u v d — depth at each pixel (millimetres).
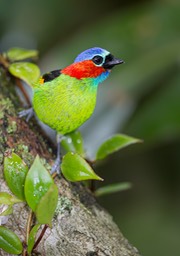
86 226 6043
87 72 6887
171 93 10953
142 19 11570
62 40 14367
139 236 13344
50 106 6809
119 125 10961
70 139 7148
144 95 11352
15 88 7789
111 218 6750
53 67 11109
